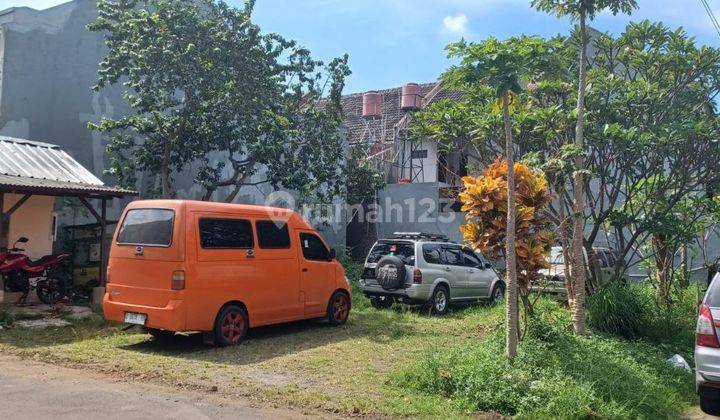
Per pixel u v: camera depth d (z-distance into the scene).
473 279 14.11
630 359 8.13
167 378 7.01
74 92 16.41
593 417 6.06
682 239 11.05
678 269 13.67
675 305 11.80
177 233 8.43
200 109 13.55
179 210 8.53
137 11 15.86
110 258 9.09
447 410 6.18
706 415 6.93
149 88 13.36
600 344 8.55
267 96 14.38
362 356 8.52
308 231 10.64
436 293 13.05
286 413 5.87
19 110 15.36
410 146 21.58
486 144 11.58
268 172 15.02
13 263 11.48
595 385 6.77
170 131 13.64
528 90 11.05
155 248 8.56
